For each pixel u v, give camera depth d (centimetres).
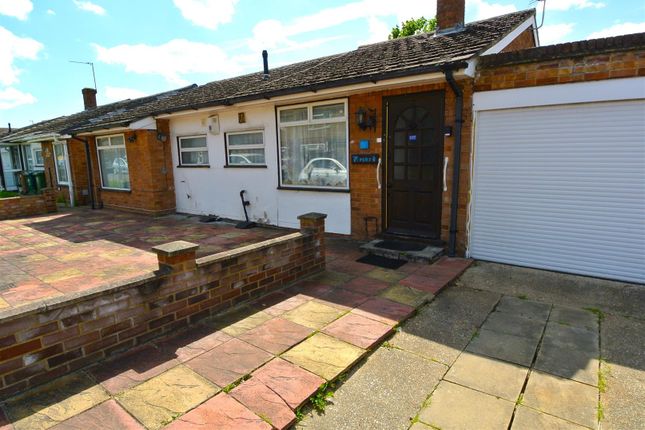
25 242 795
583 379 298
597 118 484
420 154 630
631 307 422
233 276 425
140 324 346
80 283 532
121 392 280
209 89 1228
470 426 252
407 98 627
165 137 1093
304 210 810
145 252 695
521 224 554
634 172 471
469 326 390
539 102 511
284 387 285
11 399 273
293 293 470
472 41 617
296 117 793
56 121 2106
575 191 511
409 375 309
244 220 948
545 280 509
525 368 315
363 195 704
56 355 296
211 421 250
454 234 598
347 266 573
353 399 282
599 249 505
